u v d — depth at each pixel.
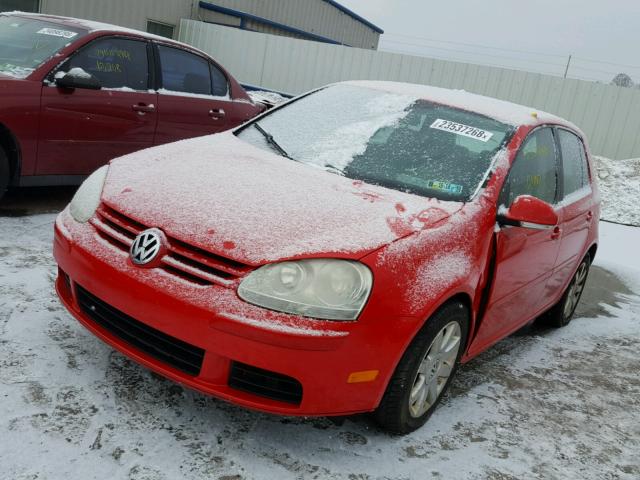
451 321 2.72
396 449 2.68
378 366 2.40
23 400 2.48
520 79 12.45
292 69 15.00
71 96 4.81
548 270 3.79
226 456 2.40
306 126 3.61
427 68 13.33
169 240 2.43
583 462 2.91
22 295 3.37
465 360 3.18
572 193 4.11
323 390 2.33
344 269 2.33
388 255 2.42
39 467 2.14
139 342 2.50
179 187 2.70
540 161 3.62
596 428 3.27
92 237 2.62
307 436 2.63
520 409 3.31
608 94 11.81
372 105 3.71
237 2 19.09
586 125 12.07
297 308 2.26
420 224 2.65
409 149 3.29
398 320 2.38
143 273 2.39
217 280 2.29
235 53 15.79
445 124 3.45
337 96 3.90
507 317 3.45
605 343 4.64
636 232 9.06
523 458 2.83
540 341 4.44
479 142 3.32
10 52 4.90
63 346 2.94
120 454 2.29
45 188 5.71
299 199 2.67
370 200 2.79
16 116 4.50
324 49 14.55
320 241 2.39
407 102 3.69
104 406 2.55
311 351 2.25
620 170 11.07
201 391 2.34
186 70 5.87
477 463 2.71
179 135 5.76
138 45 5.41
